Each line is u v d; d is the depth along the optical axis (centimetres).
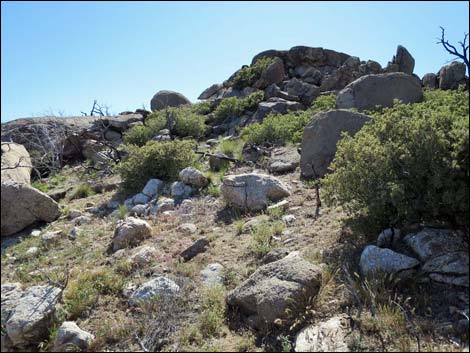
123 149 1321
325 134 941
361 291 484
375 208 543
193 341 470
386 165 554
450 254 489
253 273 536
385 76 1283
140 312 522
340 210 722
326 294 496
